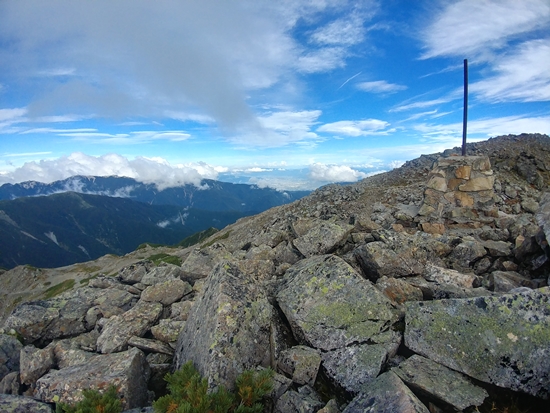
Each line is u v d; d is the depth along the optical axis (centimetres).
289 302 213
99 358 200
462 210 523
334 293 207
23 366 215
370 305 196
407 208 642
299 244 346
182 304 274
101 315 299
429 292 235
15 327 268
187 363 172
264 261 328
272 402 163
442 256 326
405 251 279
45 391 177
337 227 343
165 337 232
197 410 139
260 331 193
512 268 289
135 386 183
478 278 271
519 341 151
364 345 179
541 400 142
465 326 165
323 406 155
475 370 153
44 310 288
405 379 153
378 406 140
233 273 216
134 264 409
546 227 253
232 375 168
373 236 325
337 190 1240
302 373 174
